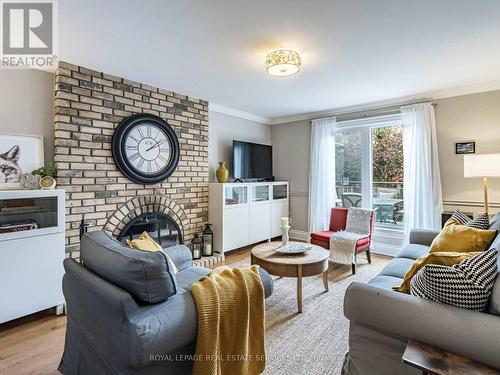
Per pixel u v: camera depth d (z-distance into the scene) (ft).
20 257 7.22
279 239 17.19
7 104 8.42
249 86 11.53
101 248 4.98
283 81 10.93
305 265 8.20
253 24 6.87
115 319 3.96
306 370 5.61
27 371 5.66
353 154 15.28
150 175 11.21
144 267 4.17
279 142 17.95
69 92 9.12
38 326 7.32
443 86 11.60
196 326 4.27
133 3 5.97
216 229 13.46
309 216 16.30
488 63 9.25
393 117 13.65
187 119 12.83
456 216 8.82
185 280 6.72
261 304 5.19
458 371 3.35
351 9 6.26
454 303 4.01
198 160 13.34
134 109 10.85
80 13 6.32
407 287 4.95
